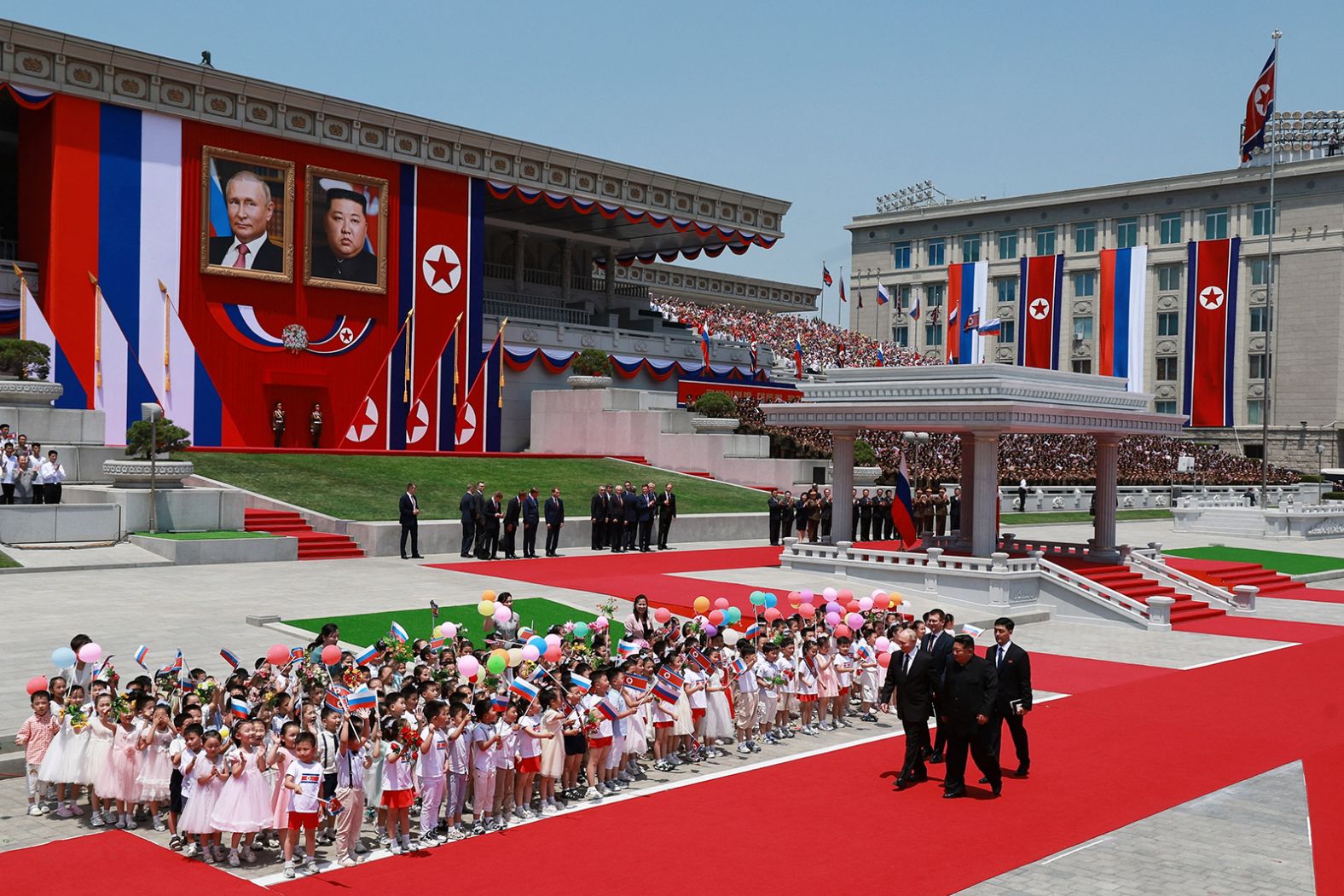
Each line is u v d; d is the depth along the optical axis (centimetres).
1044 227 10700
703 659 1727
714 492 4962
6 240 5256
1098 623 3139
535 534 3684
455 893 1187
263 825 1246
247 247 4853
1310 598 3922
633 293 8025
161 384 4609
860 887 1216
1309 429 9425
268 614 2400
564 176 6053
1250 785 1619
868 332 11738
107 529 3234
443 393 5538
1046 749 1814
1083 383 3669
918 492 4666
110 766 1335
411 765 1316
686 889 1203
